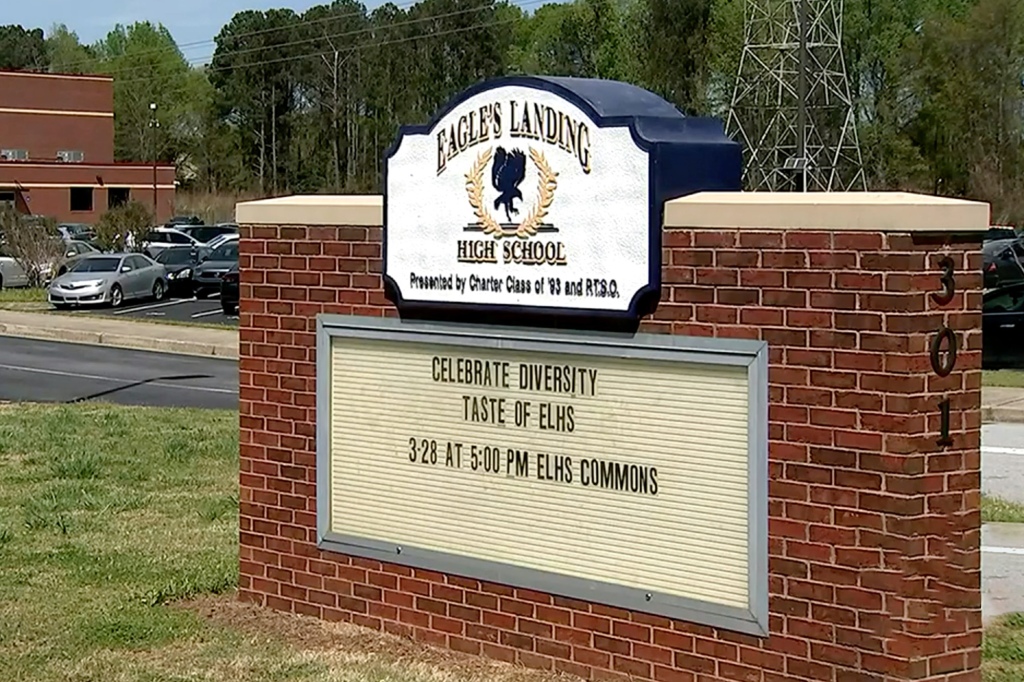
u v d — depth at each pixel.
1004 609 8.98
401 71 94.06
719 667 6.94
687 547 7.04
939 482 6.38
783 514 6.67
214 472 13.73
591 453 7.39
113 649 8.16
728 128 63.81
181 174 120.69
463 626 8.00
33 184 81.00
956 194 65.31
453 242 7.75
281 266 8.74
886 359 6.31
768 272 6.64
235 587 9.46
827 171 58.97
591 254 7.15
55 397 21.17
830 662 6.56
